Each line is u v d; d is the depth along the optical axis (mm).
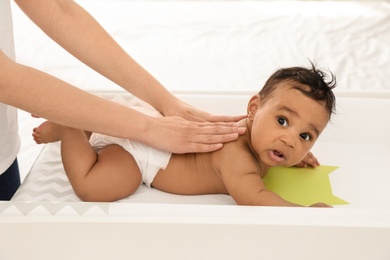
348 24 2443
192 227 883
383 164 1306
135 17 2490
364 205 1174
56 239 897
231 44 2287
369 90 1390
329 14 2541
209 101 1336
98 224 881
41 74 937
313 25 2428
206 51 2234
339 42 2289
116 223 881
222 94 1353
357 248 906
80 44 1140
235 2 2652
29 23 2441
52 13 1096
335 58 2162
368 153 1344
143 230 886
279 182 1234
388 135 1371
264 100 1167
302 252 910
